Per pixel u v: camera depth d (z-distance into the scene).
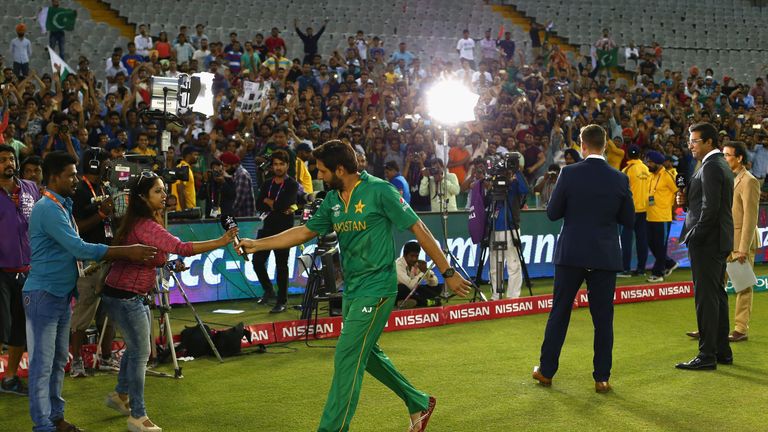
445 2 23.81
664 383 5.96
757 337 7.62
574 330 7.95
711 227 6.24
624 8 25.88
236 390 5.89
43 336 4.68
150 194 4.82
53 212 4.64
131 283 4.76
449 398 5.61
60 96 13.16
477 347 7.29
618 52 23.52
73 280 4.78
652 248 11.60
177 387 5.98
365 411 5.32
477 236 9.74
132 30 19.34
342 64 17.97
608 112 17.22
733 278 7.32
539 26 23.66
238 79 16.19
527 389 5.83
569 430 4.88
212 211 9.98
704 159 6.36
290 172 10.23
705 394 5.66
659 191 11.54
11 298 5.70
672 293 10.05
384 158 13.78
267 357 6.96
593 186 5.61
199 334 6.97
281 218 9.20
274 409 5.40
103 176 6.45
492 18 23.86
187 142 12.00
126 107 13.08
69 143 10.66
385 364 4.64
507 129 15.35
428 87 17.75
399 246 10.60
